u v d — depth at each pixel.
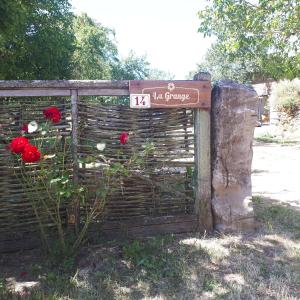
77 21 31.80
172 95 4.50
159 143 4.63
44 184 3.96
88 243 4.39
